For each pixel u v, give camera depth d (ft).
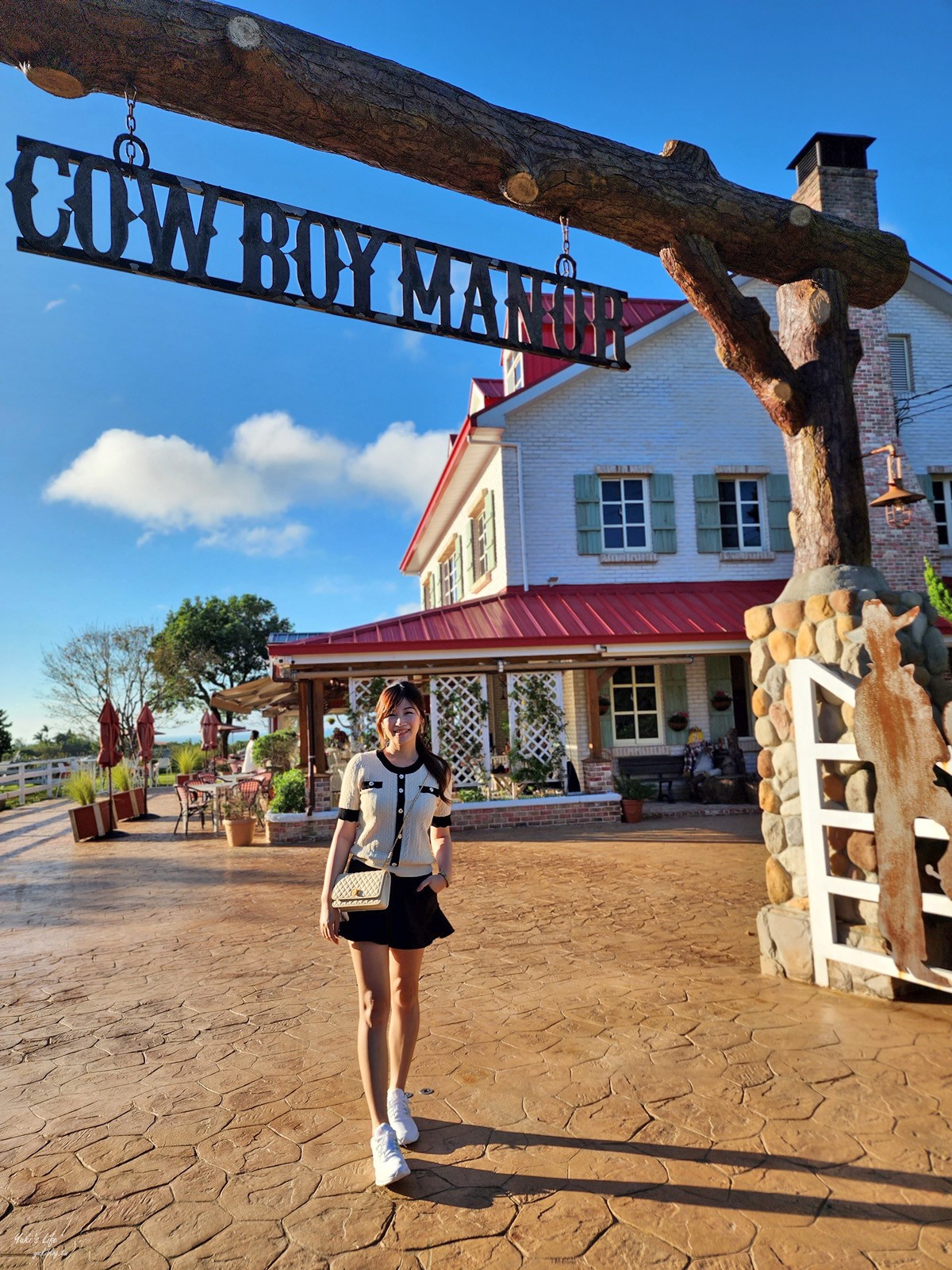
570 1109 11.75
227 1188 10.05
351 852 11.41
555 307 17.12
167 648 142.41
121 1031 15.89
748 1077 12.55
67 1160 10.91
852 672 16.30
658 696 55.62
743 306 17.94
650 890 27.50
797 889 17.74
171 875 35.09
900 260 19.69
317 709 46.21
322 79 13.46
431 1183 9.97
